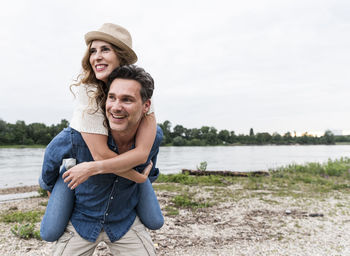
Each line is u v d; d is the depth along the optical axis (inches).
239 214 267.3
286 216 262.7
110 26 71.9
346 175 608.4
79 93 71.6
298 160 1612.9
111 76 65.9
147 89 66.2
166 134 6461.6
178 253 170.6
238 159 1726.1
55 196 75.4
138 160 68.6
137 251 79.0
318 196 366.0
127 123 65.3
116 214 76.5
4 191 442.9
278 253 174.9
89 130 66.9
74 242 75.2
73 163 71.7
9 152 2603.3
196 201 321.1
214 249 178.4
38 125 4881.9
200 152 2957.7
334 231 219.3
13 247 171.6
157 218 84.5
